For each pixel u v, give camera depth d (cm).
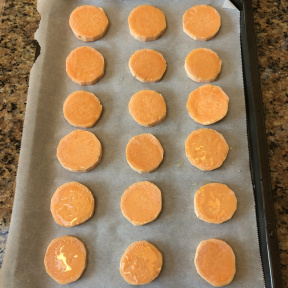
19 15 43
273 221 32
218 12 41
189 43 41
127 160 35
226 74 39
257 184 34
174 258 32
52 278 32
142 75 39
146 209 34
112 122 37
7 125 38
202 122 37
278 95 39
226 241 33
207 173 35
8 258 31
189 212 34
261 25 42
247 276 32
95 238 33
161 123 37
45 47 39
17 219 32
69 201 34
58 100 38
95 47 40
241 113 37
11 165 36
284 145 37
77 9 41
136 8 41
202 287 31
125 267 32
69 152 35
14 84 40
